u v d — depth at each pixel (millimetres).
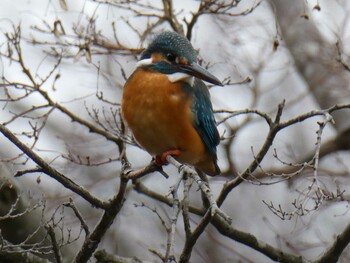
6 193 9758
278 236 12234
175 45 9359
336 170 13414
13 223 9781
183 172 7746
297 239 12945
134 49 11125
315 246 12312
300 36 13711
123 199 8867
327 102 13766
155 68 9305
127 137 11016
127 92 9227
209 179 12781
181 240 13938
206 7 10906
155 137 9211
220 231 10359
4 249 8891
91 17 11242
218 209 7125
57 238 10234
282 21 13914
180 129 9133
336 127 13797
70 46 11141
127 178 8688
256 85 13219
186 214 8781
